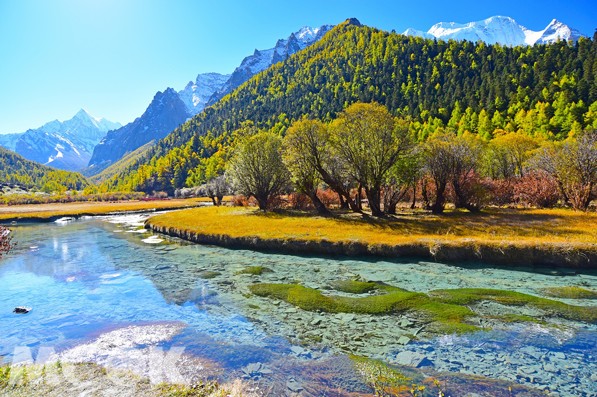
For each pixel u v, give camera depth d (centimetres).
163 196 14562
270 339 1070
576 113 9212
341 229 2655
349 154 3272
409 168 3241
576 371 855
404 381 816
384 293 1470
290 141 3666
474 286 1532
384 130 3111
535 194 3800
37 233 3866
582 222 2583
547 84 11812
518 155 5156
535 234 2192
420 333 1088
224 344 1040
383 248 2117
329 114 14988
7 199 11200
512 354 944
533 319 1161
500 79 13425
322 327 1155
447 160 3412
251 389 791
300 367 893
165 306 1398
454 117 11831
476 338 1038
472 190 3434
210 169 13612
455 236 2225
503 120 10638
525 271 1745
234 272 1916
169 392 776
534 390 778
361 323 1177
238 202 5616
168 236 3391
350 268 1903
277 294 1491
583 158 3262
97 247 2852
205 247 2711
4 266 2181
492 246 1914
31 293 1602
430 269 1827
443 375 844
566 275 1666
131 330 1163
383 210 3875
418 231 2461
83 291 1623
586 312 1194
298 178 3781
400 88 15775
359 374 852
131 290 1628
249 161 4400
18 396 771
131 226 4422
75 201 12425
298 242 2369
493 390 777
